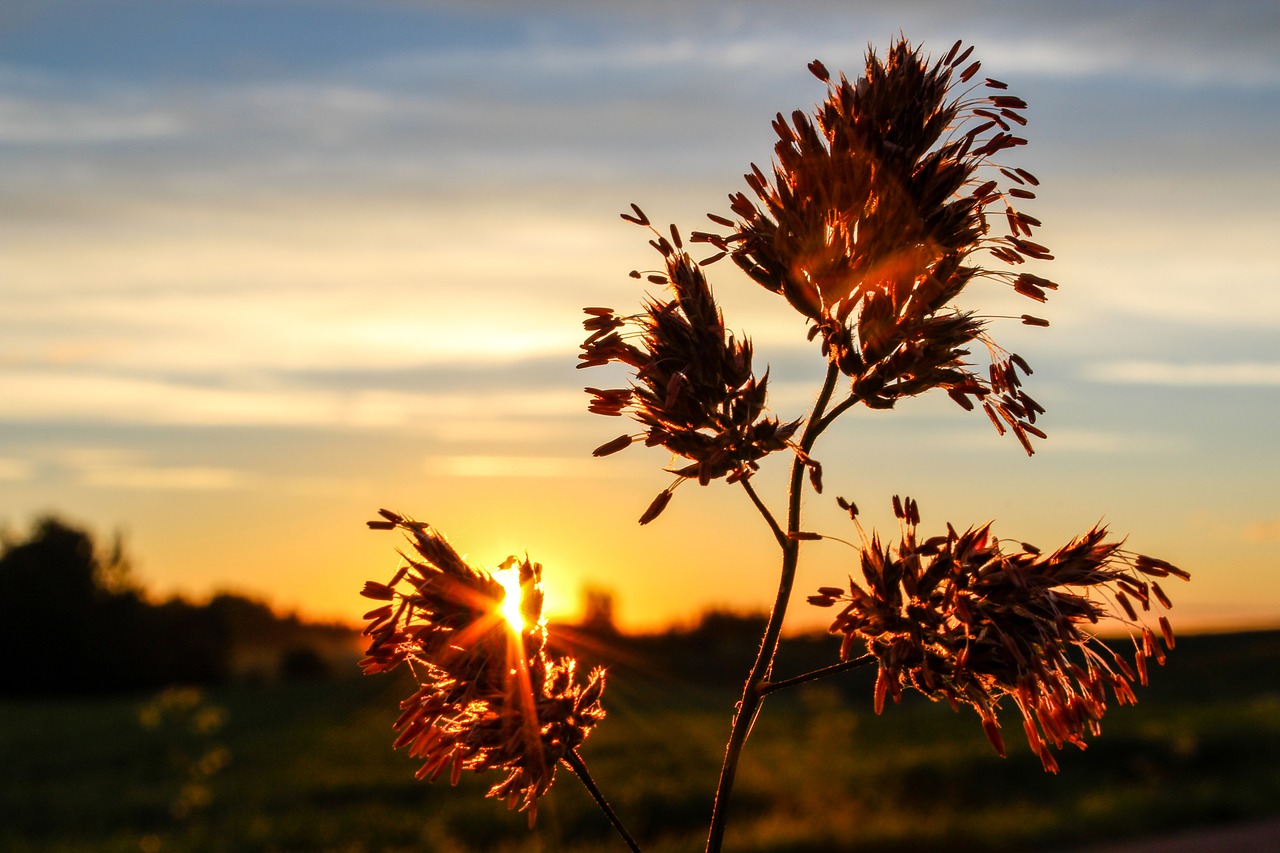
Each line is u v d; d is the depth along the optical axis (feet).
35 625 286.66
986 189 10.27
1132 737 100.22
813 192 10.17
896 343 10.05
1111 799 80.43
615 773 90.48
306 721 152.35
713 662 179.83
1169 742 98.94
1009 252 10.14
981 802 82.28
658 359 9.86
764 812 77.36
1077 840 69.62
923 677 9.39
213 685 299.79
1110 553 9.70
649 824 74.69
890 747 101.14
